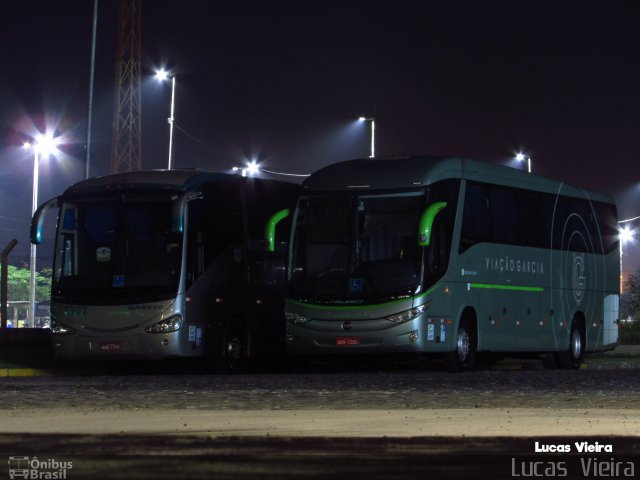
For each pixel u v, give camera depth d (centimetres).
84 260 2734
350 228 2655
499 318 2892
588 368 3525
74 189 2795
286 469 832
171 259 2670
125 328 2670
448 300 2650
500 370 3102
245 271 2886
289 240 2714
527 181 3102
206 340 2727
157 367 3247
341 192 2684
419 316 2572
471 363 2777
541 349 3125
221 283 2788
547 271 3166
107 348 2684
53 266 2761
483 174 2859
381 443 990
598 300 3528
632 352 4125
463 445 979
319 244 2677
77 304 2714
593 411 1443
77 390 1922
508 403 1600
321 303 2644
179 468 837
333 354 2841
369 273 2616
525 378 2359
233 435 1084
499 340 2895
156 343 2648
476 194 2814
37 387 2027
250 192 2953
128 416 1359
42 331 3095
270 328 2989
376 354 2962
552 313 3188
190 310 2675
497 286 2883
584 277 3416
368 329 2597
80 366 3123
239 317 2862
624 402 1623
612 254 3662
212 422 1265
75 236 2758
